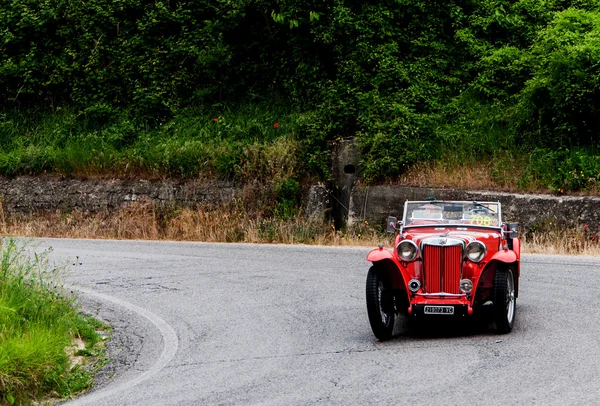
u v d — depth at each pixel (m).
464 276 14.60
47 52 43.25
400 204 30.64
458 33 37.16
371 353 13.20
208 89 40.56
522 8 38.31
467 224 16.19
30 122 41.66
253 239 29.81
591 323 14.46
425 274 14.61
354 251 25.84
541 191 28.48
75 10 43.12
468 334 14.46
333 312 16.67
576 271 20.12
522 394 10.34
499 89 35.22
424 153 32.28
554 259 22.28
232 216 31.89
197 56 41.06
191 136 38.09
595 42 30.31
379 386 11.09
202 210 32.88
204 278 21.05
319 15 37.50
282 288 19.42
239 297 18.48
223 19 41.75
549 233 26.58
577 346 12.80
